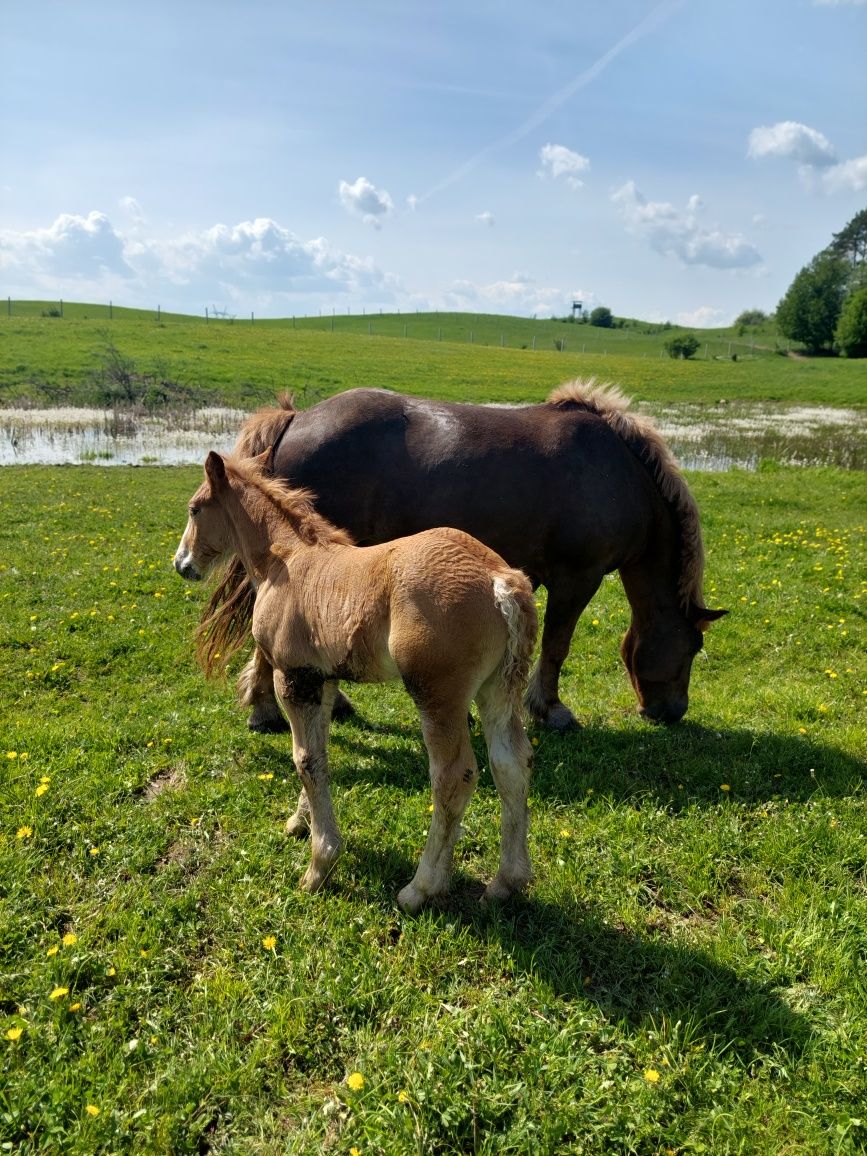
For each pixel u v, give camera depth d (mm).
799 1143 2514
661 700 5516
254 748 5016
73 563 8766
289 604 3783
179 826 4129
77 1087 2596
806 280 73625
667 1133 2500
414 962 3227
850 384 41688
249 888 3645
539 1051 2752
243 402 27594
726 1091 2678
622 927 3521
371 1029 2895
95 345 37094
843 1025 2900
